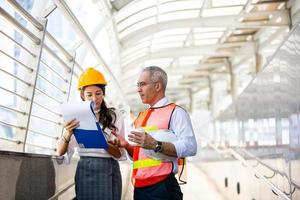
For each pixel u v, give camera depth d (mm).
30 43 4074
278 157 4094
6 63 4363
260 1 13398
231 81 22141
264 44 16969
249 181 6113
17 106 4137
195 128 20938
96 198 3309
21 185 2961
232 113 8609
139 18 12398
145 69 3297
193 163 17062
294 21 13555
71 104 3139
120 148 3473
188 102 33844
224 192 9492
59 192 3945
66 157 3633
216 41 17938
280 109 3977
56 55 4668
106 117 3404
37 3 4719
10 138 3742
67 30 7316
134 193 3230
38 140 5105
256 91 5598
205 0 12227
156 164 3154
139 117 3373
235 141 8039
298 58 3131
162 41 16922
